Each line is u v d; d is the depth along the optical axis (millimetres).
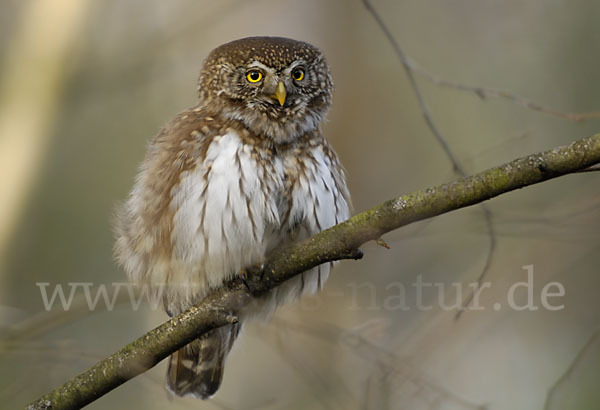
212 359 9352
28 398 10953
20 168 12039
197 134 8609
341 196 8969
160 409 12867
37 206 13258
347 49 17234
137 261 8969
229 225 8195
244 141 8555
